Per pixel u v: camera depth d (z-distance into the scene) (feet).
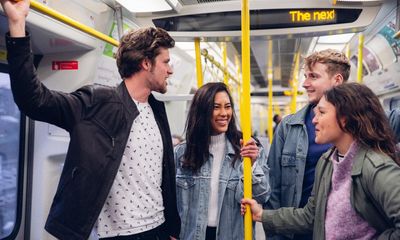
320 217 4.11
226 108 5.34
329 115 3.82
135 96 4.30
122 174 3.99
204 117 5.32
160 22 6.54
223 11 6.27
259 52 17.93
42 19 4.70
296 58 17.01
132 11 6.47
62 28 5.15
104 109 3.79
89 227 3.52
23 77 3.05
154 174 4.35
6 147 5.94
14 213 6.14
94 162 3.60
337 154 4.11
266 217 4.81
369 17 5.78
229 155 5.41
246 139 4.57
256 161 5.29
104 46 6.49
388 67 12.26
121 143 3.84
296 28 6.05
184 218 5.40
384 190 3.22
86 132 3.62
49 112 3.35
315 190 4.50
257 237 14.78
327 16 5.95
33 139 6.37
